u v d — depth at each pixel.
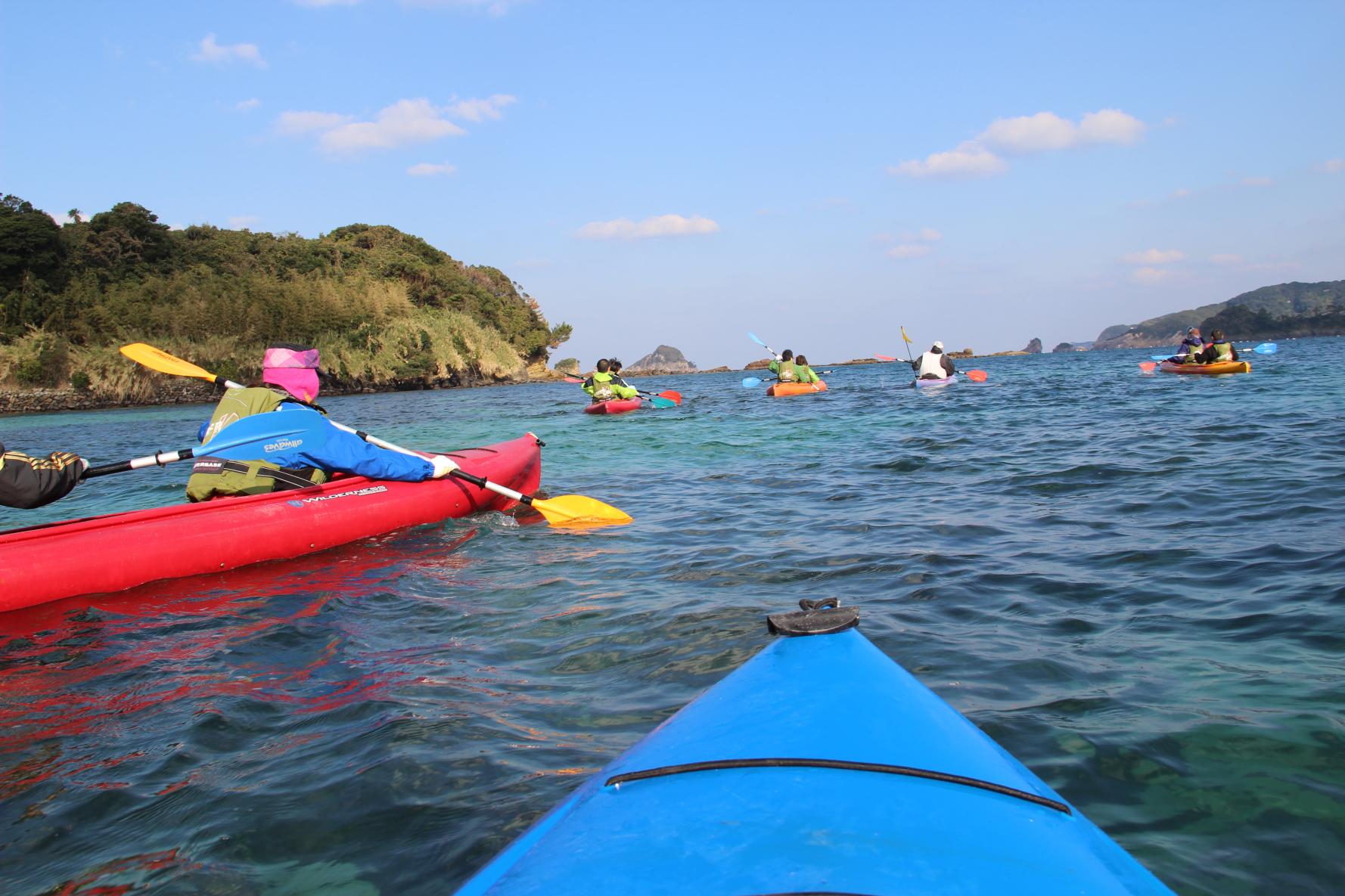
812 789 1.51
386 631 3.69
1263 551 4.30
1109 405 13.55
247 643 3.56
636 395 17.91
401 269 55.03
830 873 1.23
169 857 2.05
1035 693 2.76
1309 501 5.41
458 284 58.00
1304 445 7.73
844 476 7.65
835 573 4.35
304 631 3.71
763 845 1.33
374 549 5.23
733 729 1.79
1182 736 2.40
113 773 2.48
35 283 36.31
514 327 61.25
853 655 2.15
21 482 4.19
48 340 32.50
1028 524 5.27
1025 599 3.79
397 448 6.03
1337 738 2.33
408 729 2.66
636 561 4.77
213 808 2.25
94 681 3.21
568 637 3.52
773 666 2.12
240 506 5.02
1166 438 8.91
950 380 22.61
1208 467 6.88
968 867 1.28
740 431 12.12
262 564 4.90
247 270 47.34
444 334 46.31
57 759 2.58
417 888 1.88
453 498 6.09
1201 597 3.66
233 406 5.43
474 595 4.20
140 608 4.11
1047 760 2.31
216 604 4.15
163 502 7.82
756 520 5.80
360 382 41.34
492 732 2.63
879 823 1.39
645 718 2.70
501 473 6.63
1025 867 1.30
